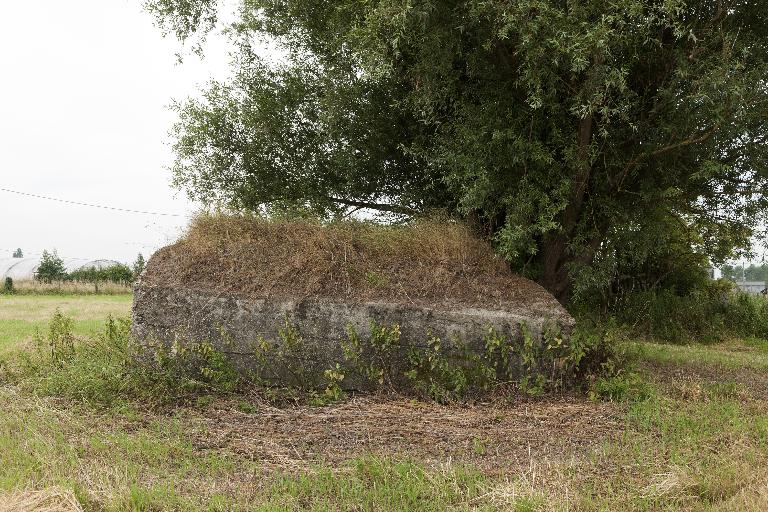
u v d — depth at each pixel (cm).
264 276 800
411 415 671
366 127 1093
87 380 703
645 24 748
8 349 998
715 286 1911
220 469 494
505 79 876
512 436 602
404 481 462
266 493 444
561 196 843
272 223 896
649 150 870
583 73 777
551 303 809
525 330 760
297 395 735
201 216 897
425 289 807
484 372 753
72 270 3741
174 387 723
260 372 759
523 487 444
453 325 765
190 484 461
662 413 672
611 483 463
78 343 943
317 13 1112
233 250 838
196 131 1182
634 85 898
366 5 819
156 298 776
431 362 752
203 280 794
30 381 753
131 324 816
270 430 612
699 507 415
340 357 758
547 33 718
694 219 1095
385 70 775
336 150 1134
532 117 842
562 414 677
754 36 859
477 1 741
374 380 754
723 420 643
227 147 1202
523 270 966
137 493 418
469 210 907
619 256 1005
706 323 1641
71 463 482
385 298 782
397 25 732
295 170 1195
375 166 1136
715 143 873
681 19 827
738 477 464
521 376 767
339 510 417
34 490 424
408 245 871
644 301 1652
